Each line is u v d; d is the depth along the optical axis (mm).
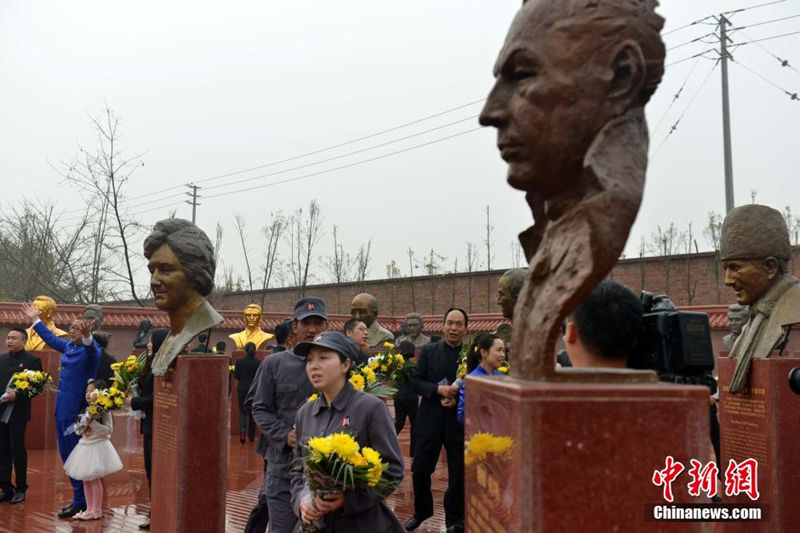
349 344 3912
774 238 5109
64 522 7562
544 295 2299
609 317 2498
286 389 5281
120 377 7422
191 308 6098
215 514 5645
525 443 2018
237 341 15234
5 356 9297
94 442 7578
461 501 6664
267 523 5719
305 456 3391
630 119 2371
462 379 6543
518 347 2396
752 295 5234
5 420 8484
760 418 5000
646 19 2410
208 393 5730
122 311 17797
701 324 2562
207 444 5680
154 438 6344
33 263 26172
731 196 20188
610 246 2143
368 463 3271
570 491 2016
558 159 2381
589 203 2168
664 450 2055
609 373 2219
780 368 4875
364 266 35000
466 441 2705
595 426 2045
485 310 24312
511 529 2096
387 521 3580
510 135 2441
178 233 6059
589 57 2354
